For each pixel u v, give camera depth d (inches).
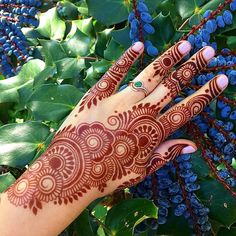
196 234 12.3
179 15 13.9
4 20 15.9
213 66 11.5
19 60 15.9
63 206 10.1
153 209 11.7
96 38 14.8
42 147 13.1
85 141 10.3
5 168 14.6
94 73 13.7
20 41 15.9
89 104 10.6
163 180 11.7
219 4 12.8
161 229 12.8
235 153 11.7
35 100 13.4
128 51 10.8
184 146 10.7
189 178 11.6
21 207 10.0
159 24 12.5
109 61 13.4
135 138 10.4
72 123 10.6
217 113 11.8
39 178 10.1
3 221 10.0
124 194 14.2
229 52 12.0
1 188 13.0
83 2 15.6
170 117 10.5
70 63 14.4
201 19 12.6
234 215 12.7
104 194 10.5
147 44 12.1
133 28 12.1
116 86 10.8
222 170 11.7
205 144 11.7
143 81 10.7
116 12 13.2
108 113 10.5
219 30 12.3
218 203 12.8
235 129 12.0
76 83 14.7
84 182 10.2
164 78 10.9
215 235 13.4
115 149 10.3
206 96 10.5
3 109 15.6
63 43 14.7
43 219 10.0
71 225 12.9
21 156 13.0
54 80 14.9
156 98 10.6
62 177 10.1
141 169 10.5
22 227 9.9
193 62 10.7
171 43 12.5
